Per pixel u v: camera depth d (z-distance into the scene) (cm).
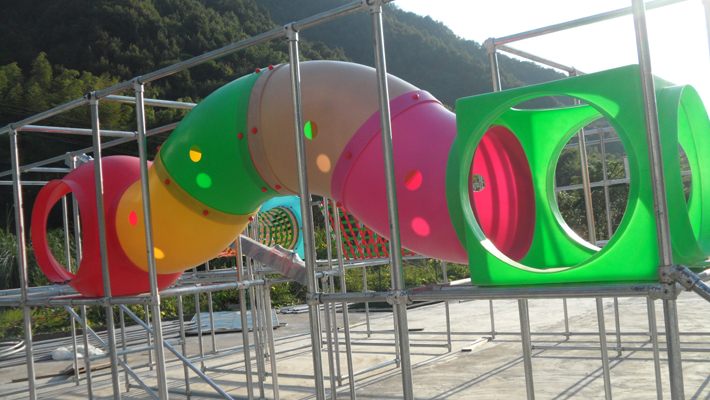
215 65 4525
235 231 430
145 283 438
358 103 341
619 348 634
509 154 361
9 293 684
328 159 344
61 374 775
